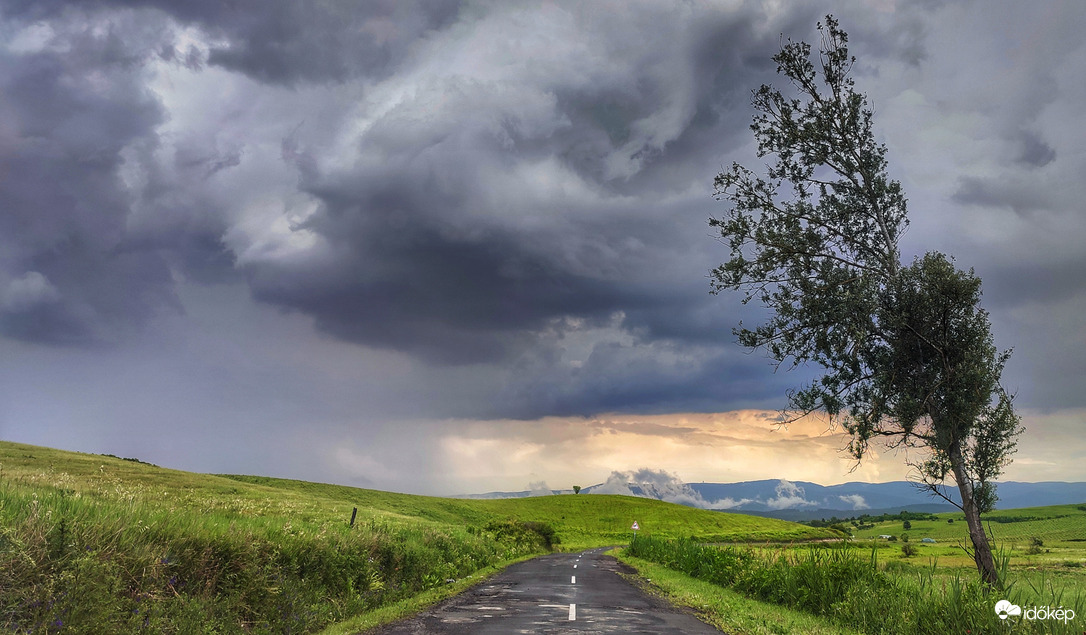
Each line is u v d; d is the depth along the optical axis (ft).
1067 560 182.29
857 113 72.13
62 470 151.84
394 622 36.06
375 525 64.64
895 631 35.94
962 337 62.34
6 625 21.42
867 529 568.00
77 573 24.17
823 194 73.77
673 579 70.85
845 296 65.46
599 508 460.14
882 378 63.52
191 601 28.81
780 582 52.75
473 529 149.79
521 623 35.86
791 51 74.84
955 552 195.93
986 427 60.18
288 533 41.81
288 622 33.12
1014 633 30.27
